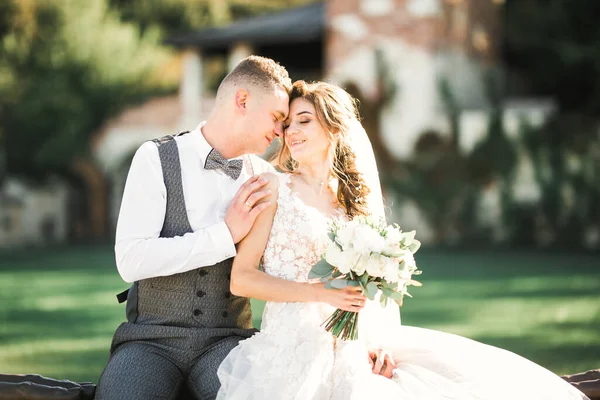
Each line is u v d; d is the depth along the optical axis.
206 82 29.97
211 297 3.60
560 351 7.18
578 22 23.25
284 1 31.27
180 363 3.53
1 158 22.72
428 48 17.83
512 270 12.98
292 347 3.38
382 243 3.27
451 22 18.52
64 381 3.67
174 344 3.53
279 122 3.77
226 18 29.94
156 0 28.64
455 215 17.36
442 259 14.65
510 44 23.64
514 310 9.39
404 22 18.00
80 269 14.16
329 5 18.52
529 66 23.98
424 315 9.09
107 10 26.08
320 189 3.78
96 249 18.39
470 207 17.27
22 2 23.84
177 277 3.58
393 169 17.94
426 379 3.38
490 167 17.19
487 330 8.20
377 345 3.68
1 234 19.70
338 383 3.35
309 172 3.78
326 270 3.37
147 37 26.20
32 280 12.80
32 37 24.17
